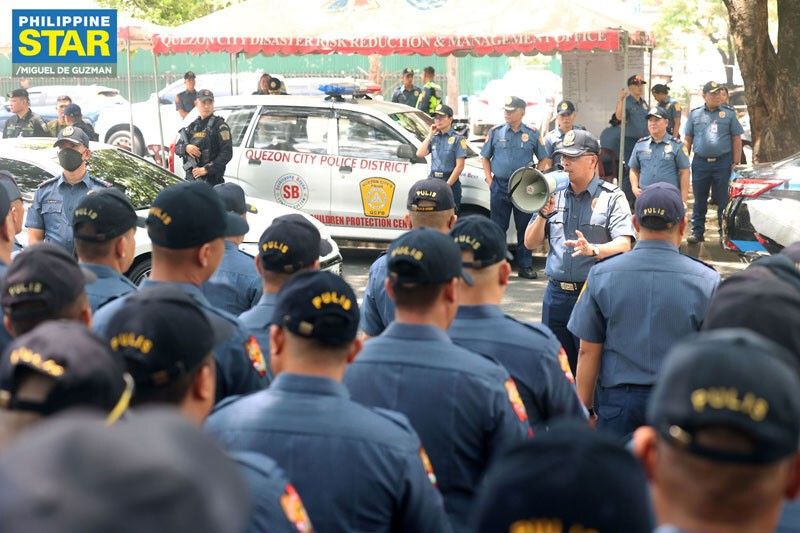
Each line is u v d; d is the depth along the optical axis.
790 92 13.98
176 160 12.98
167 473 0.90
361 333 5.15
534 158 12.69
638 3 23.98
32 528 0.86
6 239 4.67
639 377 4.63
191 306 2.52
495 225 3.79
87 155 7.93
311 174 12.86
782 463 1.39
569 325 4.85
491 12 13.26
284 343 2.85
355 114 12.82
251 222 9.87
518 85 28.98
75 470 0.89
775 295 2.62
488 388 3.21
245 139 13.12
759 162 14.35
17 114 14.77
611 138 14.73
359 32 13.45
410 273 3.22
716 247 13.48
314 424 2.75
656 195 4.66
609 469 1.23
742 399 1.37
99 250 4.30
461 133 12.60
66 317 3.07
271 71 30.25
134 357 2.40
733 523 1.42
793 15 13.78
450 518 3.20
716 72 42.75
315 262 4.25
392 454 2.75
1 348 3.62
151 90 29.80
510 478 1.24
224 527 0.92
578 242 5.88
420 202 5.58
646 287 4.62
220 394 3.59
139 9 29.27
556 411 3.71
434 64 30.86
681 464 1.41
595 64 16.23
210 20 14.12
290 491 2.42
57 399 1.88
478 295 3.74
